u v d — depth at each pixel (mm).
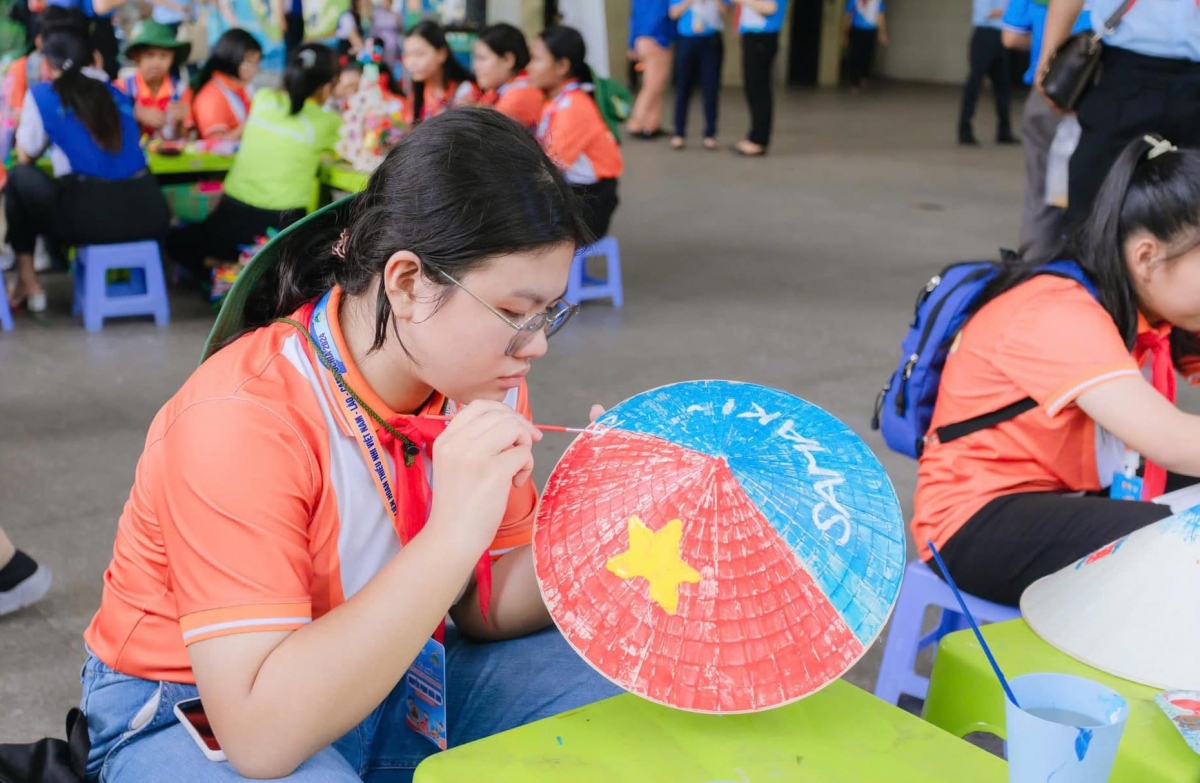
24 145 4723
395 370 1294
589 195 1265
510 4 6203
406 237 1175
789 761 1162
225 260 5129
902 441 2191
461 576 1177
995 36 9961
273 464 1212
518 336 1197
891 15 16156
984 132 11188
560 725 1216
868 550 1187
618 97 5270
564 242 1188
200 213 5770
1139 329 1975
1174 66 3355
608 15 13523
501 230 1146
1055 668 1442
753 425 1271
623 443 1258
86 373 4316
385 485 1301
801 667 1137
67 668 2482
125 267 4867
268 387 1256
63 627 2643
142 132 5574
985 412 2020
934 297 2154
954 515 2051
